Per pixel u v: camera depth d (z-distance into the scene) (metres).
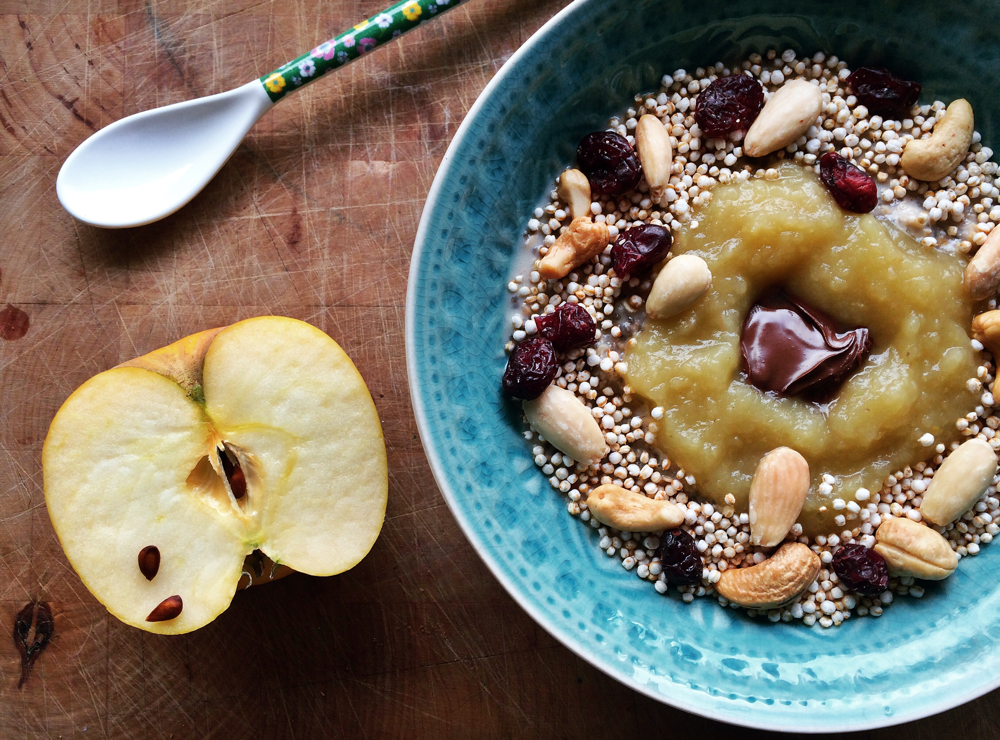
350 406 0.22
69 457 0.21
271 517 0.22
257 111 0.24
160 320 0.24
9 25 0.24
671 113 0.24
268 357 0.21
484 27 0.24
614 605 0.23
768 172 0.23
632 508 0.23
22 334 0.24
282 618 0.24
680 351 0.23
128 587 0.22
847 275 0.23
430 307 0.22
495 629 0.24
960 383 0.23
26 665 0.24
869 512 0.23
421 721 0.24
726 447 0.23
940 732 0.24
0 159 0.24
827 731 0.21
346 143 0.24
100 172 0.24
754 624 0.23
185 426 0.22
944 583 0.23
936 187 0.23
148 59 0.24
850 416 0.23
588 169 0.24
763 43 0.24
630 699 0.24
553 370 0.23
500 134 0.22
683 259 0.22
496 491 0.23
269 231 0.24
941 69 0.23
